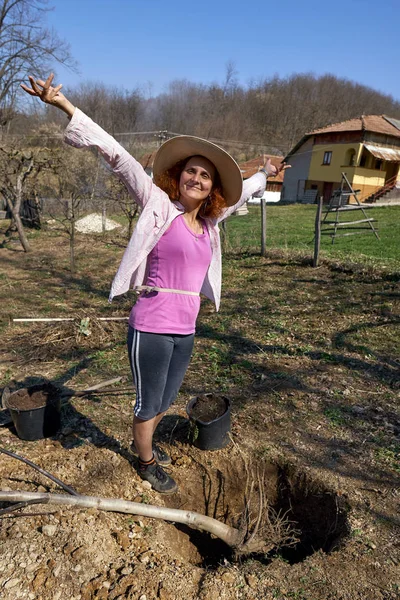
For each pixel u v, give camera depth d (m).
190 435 3.48
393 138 28.66
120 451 3.33
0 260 11.38
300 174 31.83
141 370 2.56
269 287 8.17
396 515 2.82
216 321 6.34
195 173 2.37
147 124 49.19
